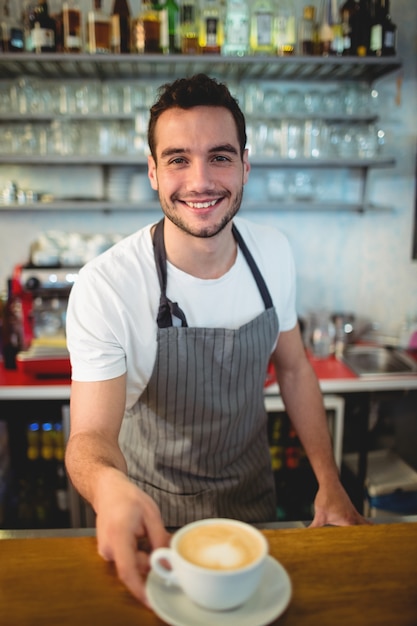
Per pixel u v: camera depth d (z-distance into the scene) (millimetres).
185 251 1243
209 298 1297
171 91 1112
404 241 2820
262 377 1408
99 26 2252
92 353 1172
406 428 2805
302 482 2494
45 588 765
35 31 2244
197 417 1342
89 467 936
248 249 1361
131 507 789
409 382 2234
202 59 2244
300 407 1444
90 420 1117
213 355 1291
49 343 2281
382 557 824
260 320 1335
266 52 2336
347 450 2404
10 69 2412
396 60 2285
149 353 1258
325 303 2861
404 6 2613
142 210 2670
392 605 732
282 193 2594
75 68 2410
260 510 1485
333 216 2783
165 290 1262
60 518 2414
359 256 2828
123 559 735
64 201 2518
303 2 2545
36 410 2238
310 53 2352
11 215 2695
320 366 2412
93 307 1198
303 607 727
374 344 2734
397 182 2762
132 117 2398
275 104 2465
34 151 2400
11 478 2350
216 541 706
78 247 2473
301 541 859
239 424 1395
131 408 1362
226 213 1170
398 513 2281
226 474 1409
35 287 2305
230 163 1140
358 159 2414
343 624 702
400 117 2709
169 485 1381
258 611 688
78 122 2453
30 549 848
